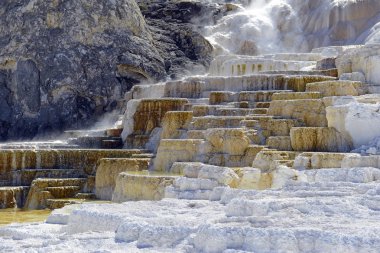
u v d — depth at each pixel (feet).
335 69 107.14
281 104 93.91
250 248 40.93
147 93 128.16
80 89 138.41
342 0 155.02
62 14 141.49
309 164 76.02
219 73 133.80
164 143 93.45
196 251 42.47
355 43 147.54
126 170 93.97
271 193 56.29
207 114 100.42
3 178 100.01
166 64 154.61
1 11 144.05
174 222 49.29
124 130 113.70
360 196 52.21
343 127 84.64
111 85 140.67
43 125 137.08
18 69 140.15
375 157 71.36
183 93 114.42
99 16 143.64
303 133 85.71
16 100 140.15
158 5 175.83
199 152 90.58
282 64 122.72
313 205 49.06
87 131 123.03
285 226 43.65
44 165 102.68
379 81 98.43
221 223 45.19
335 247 39.17
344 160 72.79
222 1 184.14
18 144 109.91
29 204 94.99
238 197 55.62
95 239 49.39
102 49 142.31
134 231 48.16
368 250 38.58
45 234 56.34
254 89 107.45
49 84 138.00
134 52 145.38
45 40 140.26
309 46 159.02
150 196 80.38
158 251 43.73
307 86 98.94
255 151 87.51
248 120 92.94
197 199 67.36
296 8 167.84
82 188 98.12
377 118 83.35
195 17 174.09
